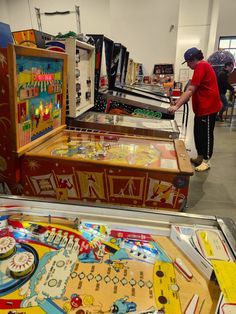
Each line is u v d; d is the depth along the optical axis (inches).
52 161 50.6
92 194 52.5
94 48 83.0
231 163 142.6
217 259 27.7
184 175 47.7
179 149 59.6
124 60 164.9
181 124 203.5
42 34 73.7
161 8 260.8
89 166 50.0
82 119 78.4
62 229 33.2
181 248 31.0
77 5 230.1
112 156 55.0
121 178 50.1
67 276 26.4
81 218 35.5
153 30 269.3
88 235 32.5
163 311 23.5
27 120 50.3
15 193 54.7
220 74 230.1
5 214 35.4
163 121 88.4
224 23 310.8
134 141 66.7
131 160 53.0
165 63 277.0
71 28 236.7
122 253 30.1
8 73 43.5
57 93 62.7
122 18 269.7
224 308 22.1
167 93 186.4
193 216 34.7
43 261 28.0
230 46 318.3
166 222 34.8
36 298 23.9
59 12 233.6
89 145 61.5
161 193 50.0
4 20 245.8
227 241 30.4
